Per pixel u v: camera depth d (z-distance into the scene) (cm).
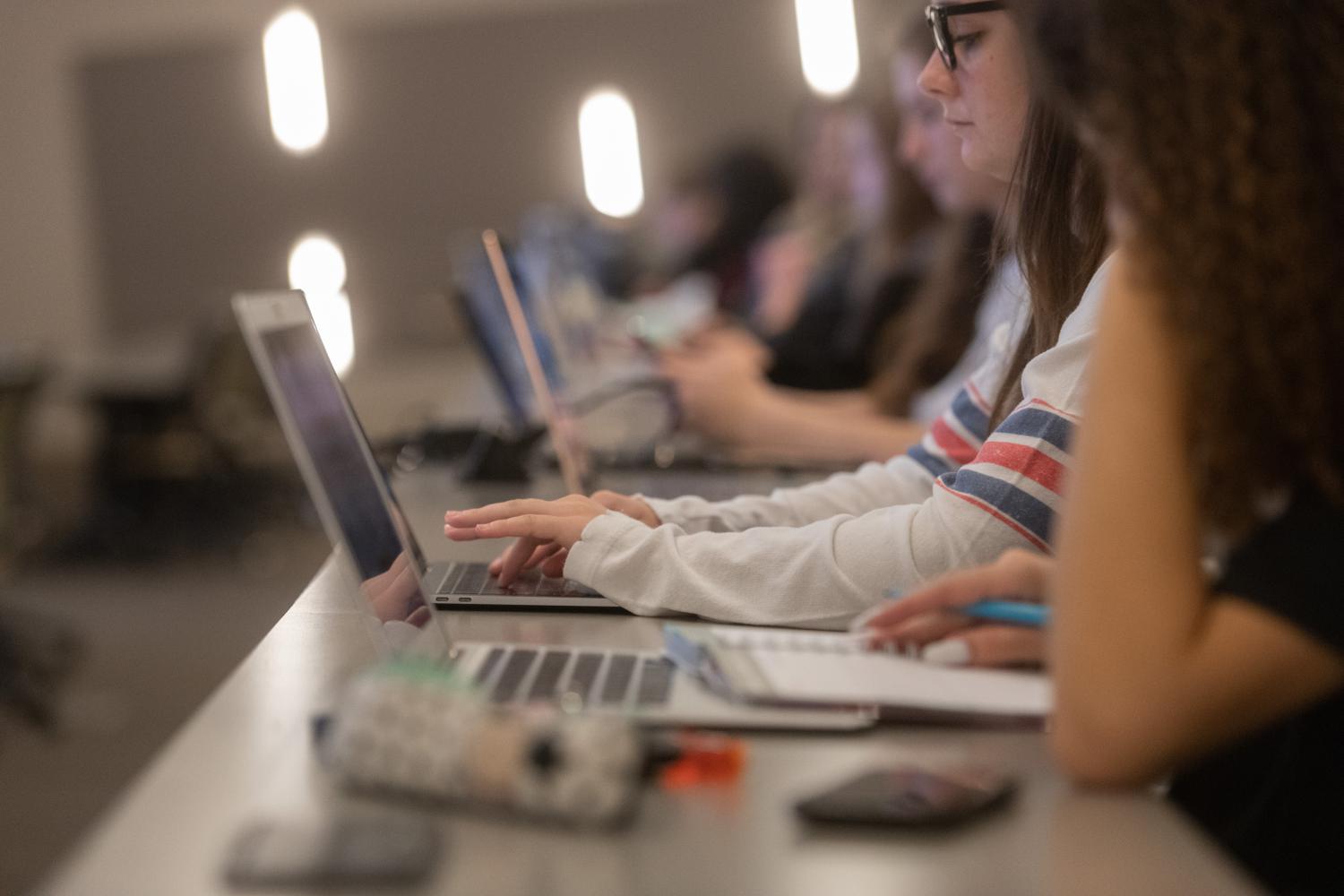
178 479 662
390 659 102
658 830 83
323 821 83
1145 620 88
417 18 761
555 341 333
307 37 707
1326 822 102
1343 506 88
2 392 509
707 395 299
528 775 82
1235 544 91
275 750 95
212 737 97
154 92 781
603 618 135
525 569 148
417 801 86
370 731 86
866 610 129
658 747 91
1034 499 129
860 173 441
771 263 545
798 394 378
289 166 776
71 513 670
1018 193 146
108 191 788
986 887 76
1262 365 89
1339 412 89
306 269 781
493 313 310
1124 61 94
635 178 760
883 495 167
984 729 102
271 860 76
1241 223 90
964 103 150
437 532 188
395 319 776
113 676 412
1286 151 90
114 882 75
